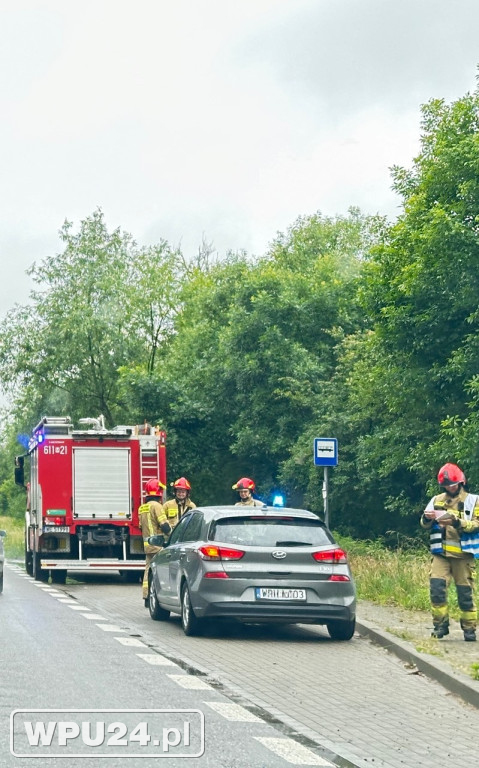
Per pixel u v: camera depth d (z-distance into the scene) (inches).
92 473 1306.6
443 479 665.6
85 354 2605.8
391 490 1878.7
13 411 2593.5
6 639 675.4
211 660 605.9
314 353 2186.3
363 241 3193.9
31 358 2571.4
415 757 385.1
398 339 1608.0
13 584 1218.6
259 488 2180.1
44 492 1294.3
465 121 1616.6
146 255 2716.5
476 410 1592.0
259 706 473.4
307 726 434.6
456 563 658.8
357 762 374.3
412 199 1678.2
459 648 617.3
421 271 1577.3
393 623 737.0
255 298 2178.9
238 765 363.9
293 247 3245.6
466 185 1523.1
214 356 2249.0
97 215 2682.1
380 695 507.8
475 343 1497.3
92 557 1293.1
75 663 577.3
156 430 1323.8
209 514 722.8
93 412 2632.9
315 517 714.2
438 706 483.2
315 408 2032.5
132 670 558.3
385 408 1878.7
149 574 842.2
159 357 2682.1
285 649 658.2
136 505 1309.1
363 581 955.3
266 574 685.9
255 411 2103.8
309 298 2240.4
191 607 699.4
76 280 2632.9
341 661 611.5
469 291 1512.1
